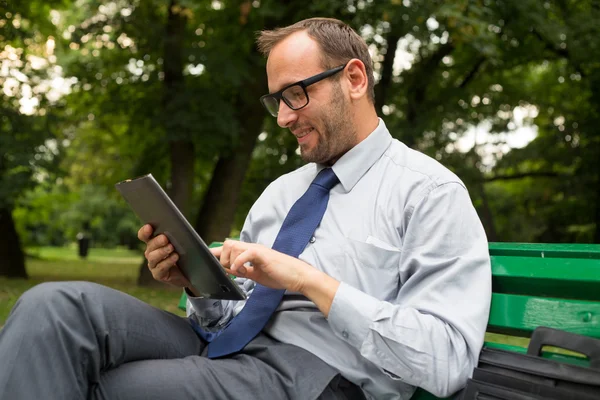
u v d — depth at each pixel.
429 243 1.98
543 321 1.86
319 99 2.20
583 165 16.16
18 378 1.64
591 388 1.54
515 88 15.92
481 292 1.91
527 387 1.63
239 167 13.06
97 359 1.78
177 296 10.80
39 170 12.47
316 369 1.98
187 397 1.89
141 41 12.79
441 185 2.05
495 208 19.31
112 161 17.59
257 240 2.47
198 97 12.07
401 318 1.85
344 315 1.89
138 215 2.06
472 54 14.23
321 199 2.22
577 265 1.88
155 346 2.02
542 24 11.85
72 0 14.41
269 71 2.26
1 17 12.12
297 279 1.93
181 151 13.02
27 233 23.25
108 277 16.45
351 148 2.25
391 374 1.94
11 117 12.48
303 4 11.29
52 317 1.72
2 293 10.17
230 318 2.36
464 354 1.84
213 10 13.15
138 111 13.81
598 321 1.76
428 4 9.84
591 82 14.88
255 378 1.96
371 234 2.10
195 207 16.31
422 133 13.52
